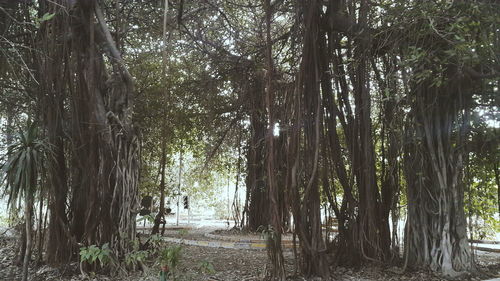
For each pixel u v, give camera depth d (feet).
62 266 23.43
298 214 23.18
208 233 46.62
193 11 33.47
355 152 26.17
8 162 20.38
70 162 25.59
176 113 42.19
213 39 39.04
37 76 26.00
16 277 22.25
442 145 25.13
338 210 26.03
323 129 24.93
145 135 41.34
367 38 24.11
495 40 21.25
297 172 23.34
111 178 24.43
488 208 28.32
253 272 24.58
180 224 66.59
